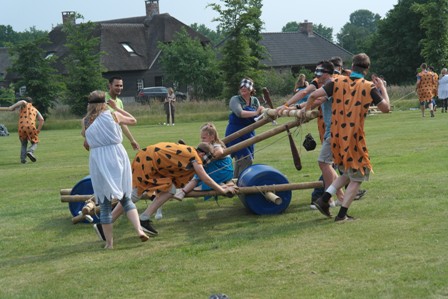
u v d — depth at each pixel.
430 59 48.50
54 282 6.76
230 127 10.60
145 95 67.12
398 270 6.23
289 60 82.00
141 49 76.31
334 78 8.41
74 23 54.94
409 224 7.86
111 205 8.23
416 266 6.29
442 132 19.17
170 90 35.94
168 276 6.68
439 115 27.86
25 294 6.42
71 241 8.59
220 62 46.25
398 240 7.20
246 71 45.78
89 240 8.59
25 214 10.42
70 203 9.70
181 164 8.51
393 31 71.19
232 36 46.03
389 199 9.45
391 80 71.56
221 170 9.29
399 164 12.87
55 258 7.76
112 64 73.56
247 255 7.18
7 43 46.72
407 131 20.34
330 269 6.44
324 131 9.28
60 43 77.12
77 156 20.16
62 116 47.91
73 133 33.06
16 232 9.21
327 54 84.75
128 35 77.12
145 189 8.50
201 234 8.48
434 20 47.97
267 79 59.03
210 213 9.77
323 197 8.52
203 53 67.00
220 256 7.25
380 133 20.33
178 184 8.66
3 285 6.78
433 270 6.14
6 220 10.04
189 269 6.86
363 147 8.21
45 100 46.41
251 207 9.34
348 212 8.85
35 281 6.86
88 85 48.62
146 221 8.52
